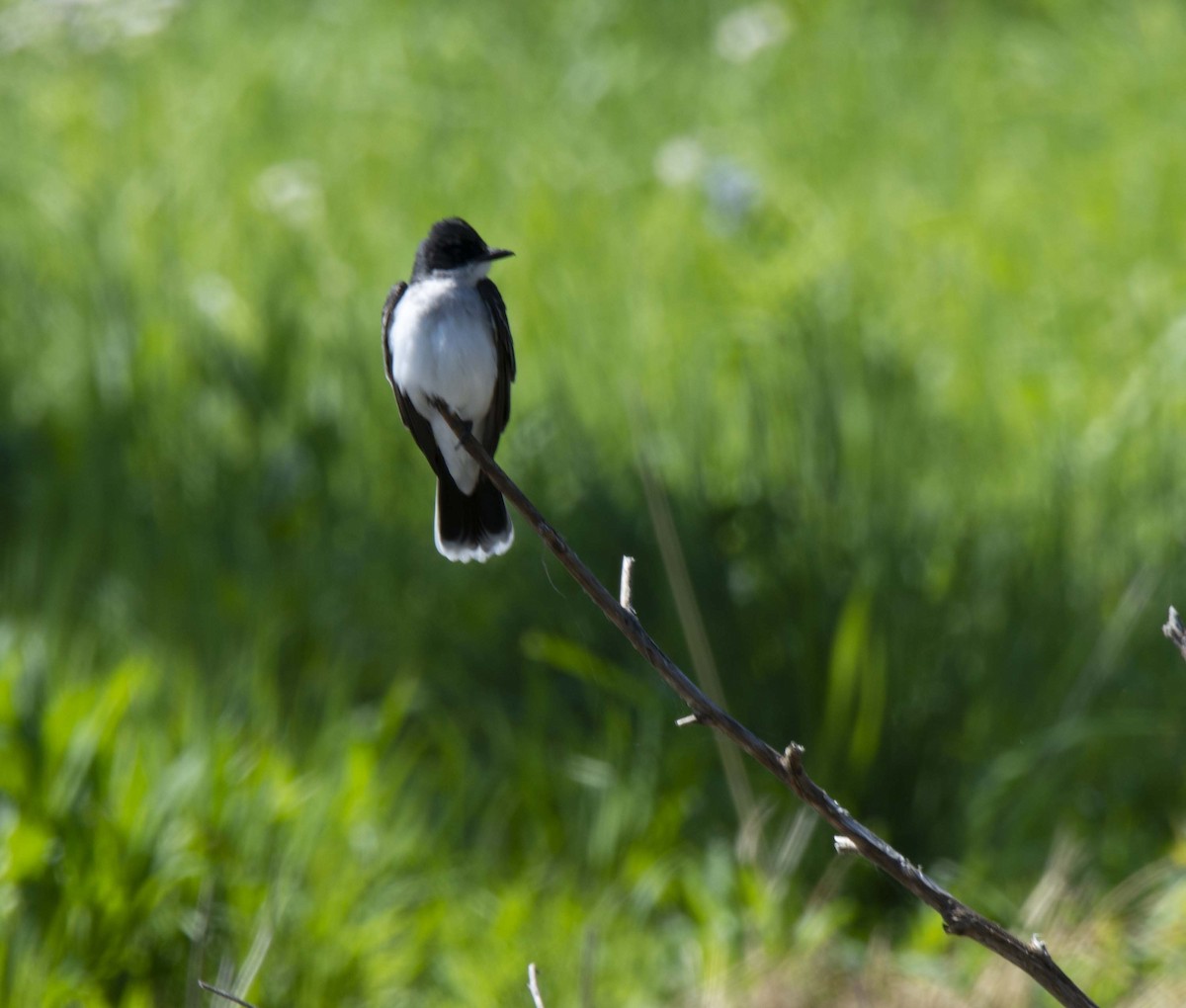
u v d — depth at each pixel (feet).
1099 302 45.93
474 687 31.60
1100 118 61.21
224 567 34.78
